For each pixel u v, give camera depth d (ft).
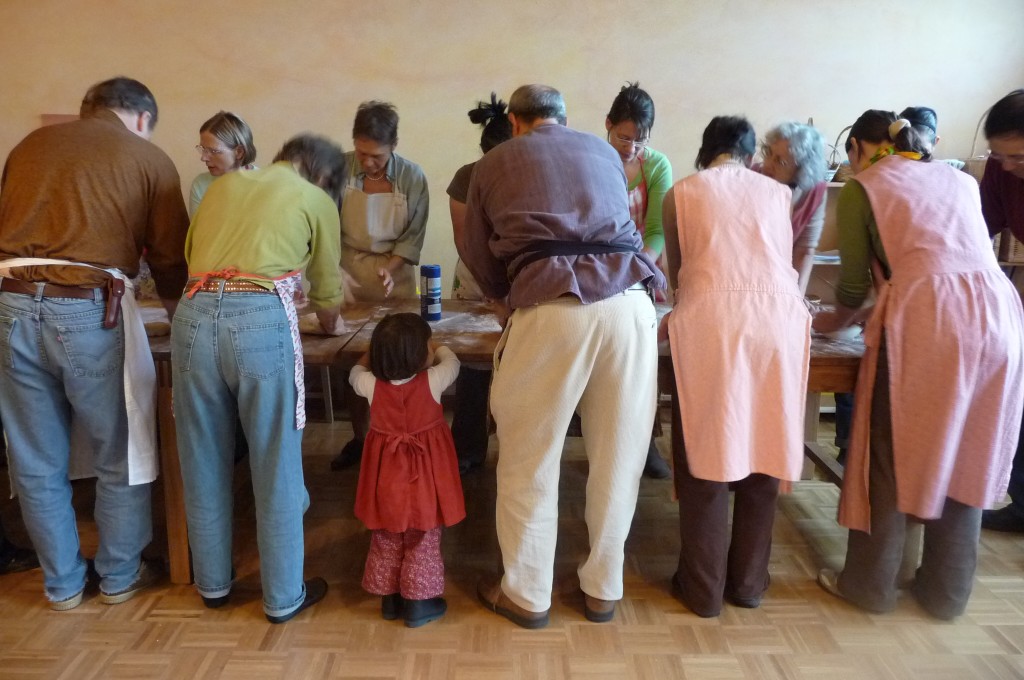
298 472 5.78
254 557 7.14
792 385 5.37
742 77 10.76
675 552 7.31
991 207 6.95
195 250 5.48
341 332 6.79
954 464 5.56
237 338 5.20
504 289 5.92
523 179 5.04
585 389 5.37
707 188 5.53
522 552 5.70
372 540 6.06
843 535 7.63
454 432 8.91
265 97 10.87
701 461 5.47
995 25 10.60
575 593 6.53
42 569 6.32
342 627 6.00
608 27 10.59
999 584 6.64
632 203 8.36
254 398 5.38
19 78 10.73
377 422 5.81
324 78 10.80
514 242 5.06
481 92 10.85
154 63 10.72
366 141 8.00
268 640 5.81
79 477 6.38
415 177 9.05
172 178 5.90
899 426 5.47
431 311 7.33
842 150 10.96
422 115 10.94
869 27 10.59
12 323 5.33
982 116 10.93
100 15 10.52
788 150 6.23
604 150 5.33
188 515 5.84
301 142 5.93
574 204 5.01
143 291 9.35
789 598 6.46
